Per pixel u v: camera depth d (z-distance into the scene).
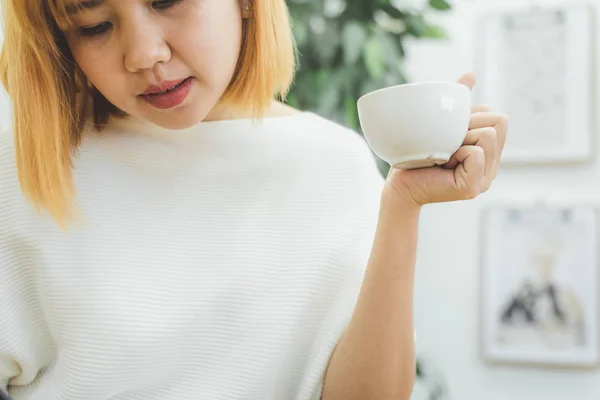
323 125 0.87
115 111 0.81
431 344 2.05
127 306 0.73
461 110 0.58
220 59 0.66
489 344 1.99
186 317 0.75
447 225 2.07
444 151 0.59
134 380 0.75
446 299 2.05
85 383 0.73
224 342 0.77
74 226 0.74
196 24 0.63
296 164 0.83
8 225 0.73
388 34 1.77
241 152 0.81
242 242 0.79
